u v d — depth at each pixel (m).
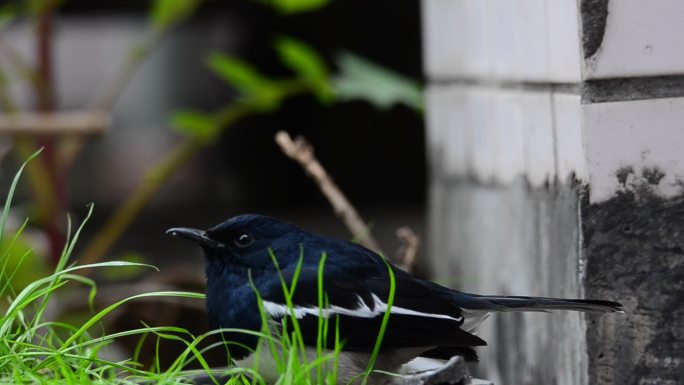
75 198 26.05
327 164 23.70
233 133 25.19
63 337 9.89
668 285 5.97
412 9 22.39
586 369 6.07
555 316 6.71
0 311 8.02
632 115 5.92
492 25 8.23
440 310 6.49
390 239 19.11
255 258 6.72
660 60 5.88
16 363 5.78
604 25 5.88
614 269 6.00
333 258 6.68
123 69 11.89
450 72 10.16
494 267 8.38
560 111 6.41
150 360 9.83
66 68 34.09
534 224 7.12
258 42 23.27
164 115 31.08
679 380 6.01
